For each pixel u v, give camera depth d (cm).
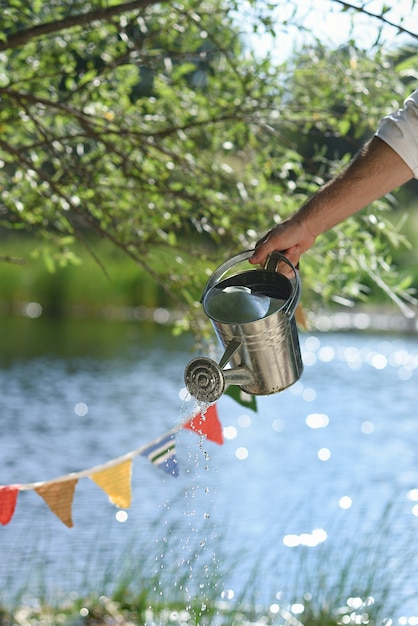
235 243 520
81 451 1059
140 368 1659
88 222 522
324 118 514
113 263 2542
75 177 521
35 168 490
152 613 549
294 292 264
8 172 594
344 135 509
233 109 517
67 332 2122
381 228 498
